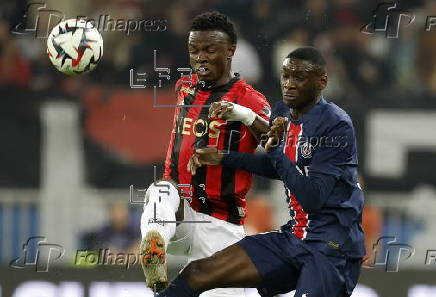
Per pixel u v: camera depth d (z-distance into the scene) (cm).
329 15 4544
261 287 2395
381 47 4597
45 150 4344
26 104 4372
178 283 2341
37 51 4509
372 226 4134
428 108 4316
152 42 4438
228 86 2577
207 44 2505
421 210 4175
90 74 4397
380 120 4297
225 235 2622
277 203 4016
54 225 4219
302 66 2325
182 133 2598
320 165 2322
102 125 4350
